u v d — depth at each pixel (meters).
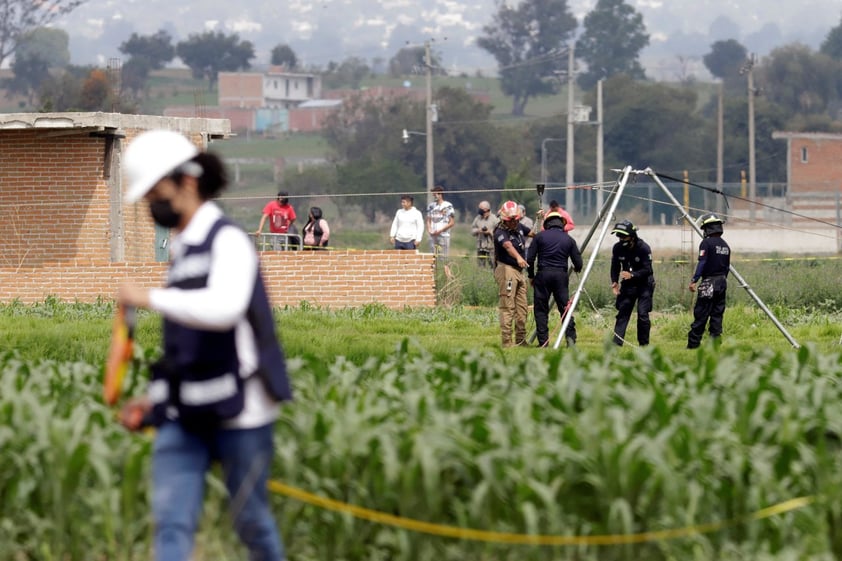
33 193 85.50
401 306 80.62
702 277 58.19
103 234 85.38
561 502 22.48
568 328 59.66
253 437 18.25
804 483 23.28
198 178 18.28
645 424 25.05
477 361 30.86
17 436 23.08
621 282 59.44
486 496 21.86
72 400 28.00
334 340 51.38
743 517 22.45
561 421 25.27
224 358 17.97
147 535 22.66
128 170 18.34
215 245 17.95
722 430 23.88
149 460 22.30
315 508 22.27
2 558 22.38
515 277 58.47
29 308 75.12
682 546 21.86
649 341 59.59
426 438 22.05
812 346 32.97
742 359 38.47
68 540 22.61
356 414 23.08
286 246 85.38
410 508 21.73
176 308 17.52
